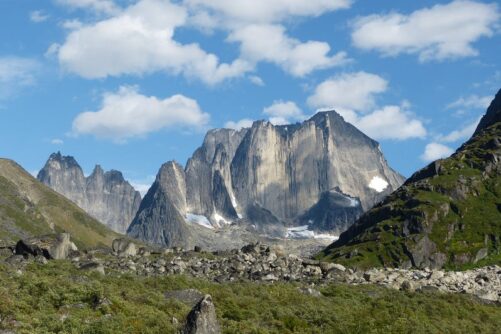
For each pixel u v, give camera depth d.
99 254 77.69
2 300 43.16
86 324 43.12
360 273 79.56
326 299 63.91
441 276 82.56
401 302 67.06
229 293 59.31
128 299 52.00
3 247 76.50
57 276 57.78
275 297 61.31
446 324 62.16
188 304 54.62
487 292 76.81
